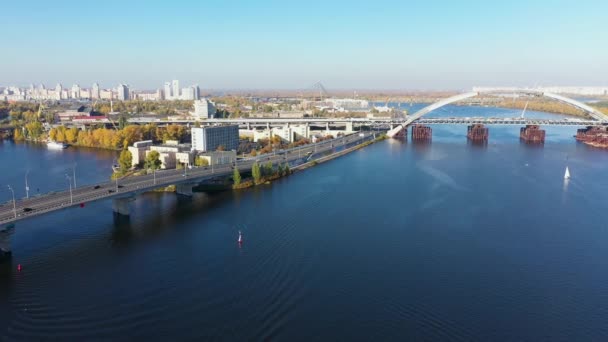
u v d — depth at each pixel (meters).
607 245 109.38
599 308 81.38
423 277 91.88
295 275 92.19
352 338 72.00
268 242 109.38
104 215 130.75
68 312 79.12
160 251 104.19
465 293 85.81
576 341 72.25
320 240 110.69
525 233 117.00
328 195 153.25
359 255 102.06
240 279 90.50
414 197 151.12
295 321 76.44
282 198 149.00
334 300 82.94
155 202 145.25
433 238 112.81
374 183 172.62
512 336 73.25
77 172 194.00
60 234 115.62
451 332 74.00
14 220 100.75
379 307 80.69
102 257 101.06
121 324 75.56
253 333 73.12
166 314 78.44
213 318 77.12
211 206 140.00
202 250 104.56
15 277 91.69
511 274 93.75
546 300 83.88
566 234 116.50
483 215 131.75
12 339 72.00
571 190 162.50
